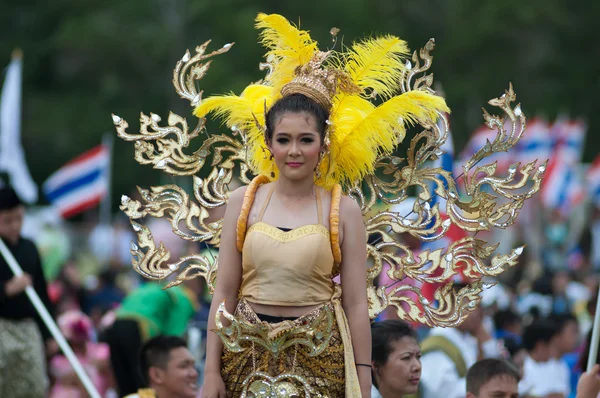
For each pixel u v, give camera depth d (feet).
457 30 272.10
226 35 259.80
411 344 51.37
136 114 271.08
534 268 137.18
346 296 38.86
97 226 203.31
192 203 44.70
